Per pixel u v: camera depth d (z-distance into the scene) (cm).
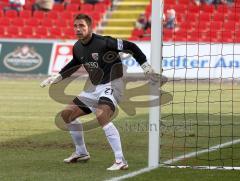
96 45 2602
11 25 9569
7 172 2539
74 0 10194
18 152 3069
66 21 9544
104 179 2394
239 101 5769
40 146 3278
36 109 5075
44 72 8262
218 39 8294
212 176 2467
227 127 4112
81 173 2522
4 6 10156
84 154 2794
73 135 2755
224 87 7062
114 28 9594
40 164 2730
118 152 2611
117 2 10150
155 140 2672
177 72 7688
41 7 9850
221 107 5300
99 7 9906
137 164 2752
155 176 2456
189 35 8588
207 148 3244
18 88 6825
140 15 9456
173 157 2959
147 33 8944
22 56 8344
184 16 8981
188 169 2617
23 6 10150
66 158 2900
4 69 8369
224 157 2970
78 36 2597
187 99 5906
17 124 4191
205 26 8788
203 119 4503
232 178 2433
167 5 9225
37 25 9569
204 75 7656
